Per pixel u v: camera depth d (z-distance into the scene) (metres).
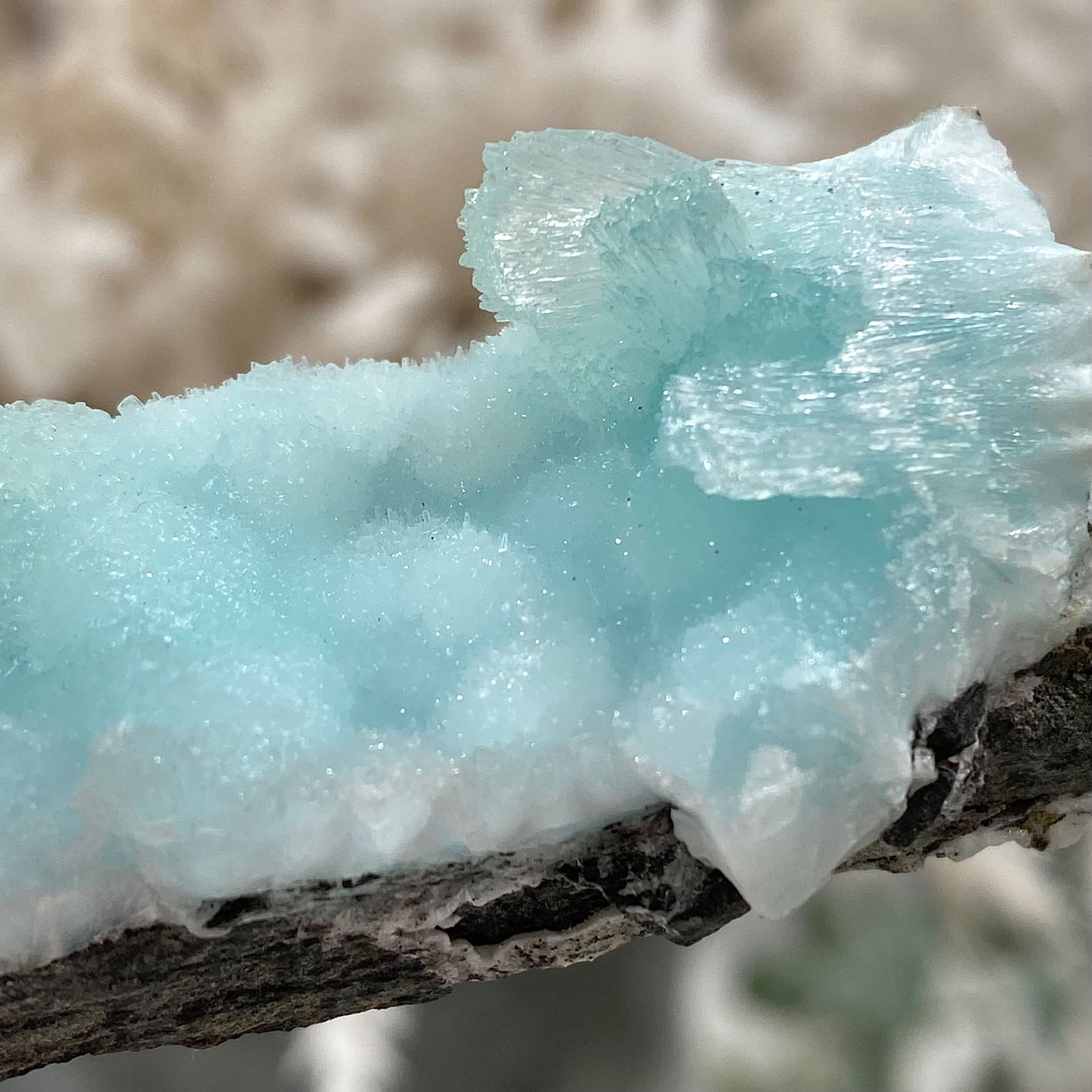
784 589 0.15
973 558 0.15
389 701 0.15
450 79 0.28
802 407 0.15
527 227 0.15
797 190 0.15
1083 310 0.15
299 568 0.15
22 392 0.26
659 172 0.16
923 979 0.27
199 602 0.15
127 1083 0.23
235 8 0.29
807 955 0.27
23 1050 0.15
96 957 0.15
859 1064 0.26
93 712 0.14
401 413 0.16
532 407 0.16
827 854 0.14
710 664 0.14
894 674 0.14
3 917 0.14
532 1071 0.24
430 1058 0.23
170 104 0.28
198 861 0.14
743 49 0.31
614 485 0.15
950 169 0.15
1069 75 0.32
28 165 0.27
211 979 0.15
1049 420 0.15
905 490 0.15
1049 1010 0.27
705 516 0.15
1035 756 0.15
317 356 0.27
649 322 0.15
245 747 0.14
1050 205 0.32
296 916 0.15
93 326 0.27
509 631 0.15
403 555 0.15
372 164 0.28
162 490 0.15
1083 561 0.15
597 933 0.15
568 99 0.28
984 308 0.15
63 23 0.29
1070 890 0.27
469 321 0.28
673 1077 0.25
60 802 0.14
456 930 0.15
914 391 0.15
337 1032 0.22
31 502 0.15
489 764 0.14
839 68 0.31
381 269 0.28
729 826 0.14
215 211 0.28
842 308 0.15
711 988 0.26
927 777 0.15
